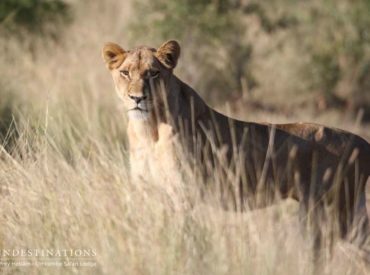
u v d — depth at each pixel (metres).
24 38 23.98
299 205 11.62
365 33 30.44
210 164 11.12
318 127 11.76
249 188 11.42
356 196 11.80
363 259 11.09
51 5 24.77
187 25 28.09
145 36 27.70
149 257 9.25
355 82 30.67
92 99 18.17
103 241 9.57
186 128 11.07
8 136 13.31
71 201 10.37
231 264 9.27
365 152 11.85
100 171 10.98
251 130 11.59
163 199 10.52
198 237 9.64
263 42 30.70
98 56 24.03
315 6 30.73
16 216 10.45
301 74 30.14
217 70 28.69
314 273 9.88
